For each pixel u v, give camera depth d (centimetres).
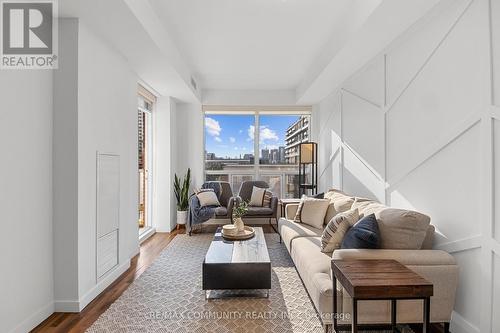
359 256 190
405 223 205
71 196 229
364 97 342
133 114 350
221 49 372
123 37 266
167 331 198
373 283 149
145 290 262
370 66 326
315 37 335
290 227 340
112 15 226
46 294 219
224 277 237
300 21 297
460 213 195
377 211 242
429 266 184
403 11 223
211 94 567
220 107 570
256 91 572
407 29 252
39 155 214
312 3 264
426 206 230
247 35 332
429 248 211
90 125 250
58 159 229
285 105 576
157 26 287
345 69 358
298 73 471
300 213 361
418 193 241
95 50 258
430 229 212
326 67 352
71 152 229
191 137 564
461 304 192
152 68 349
